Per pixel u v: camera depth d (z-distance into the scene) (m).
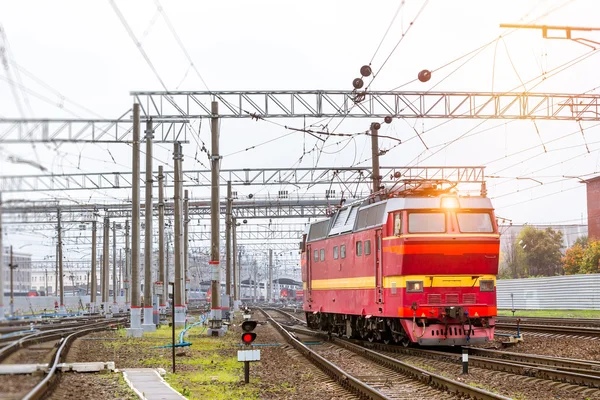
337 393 17.69
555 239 88.75
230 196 60.00
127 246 78.38
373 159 37.34
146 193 40.25
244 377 20.22
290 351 29.03
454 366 22.33
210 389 18.19
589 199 77.25
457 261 26.33
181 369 22.72
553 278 60.75
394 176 43.75
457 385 16.84
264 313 76.50
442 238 26.17
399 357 25.75
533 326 35.50
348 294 31.92
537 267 88.81
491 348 28.33
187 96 37.34
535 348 26.92
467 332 26.36
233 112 37.28
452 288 26.45
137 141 33.19
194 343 33.41
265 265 149.00
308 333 40.28
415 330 26.14
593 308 55.09
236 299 81.75
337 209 35.41
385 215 27.42
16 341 14.07
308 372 21.89
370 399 16.44
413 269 26.22
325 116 37.16
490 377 19.66
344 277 32.47
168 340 35.03
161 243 47.09
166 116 37.59
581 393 16.52
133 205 36.72
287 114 37.19
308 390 18.22
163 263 46.78
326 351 29.38
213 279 38.28
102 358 26.38
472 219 26.83
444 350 28.30
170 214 74.06
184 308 47.31
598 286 54.78
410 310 26.16
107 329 45.72
